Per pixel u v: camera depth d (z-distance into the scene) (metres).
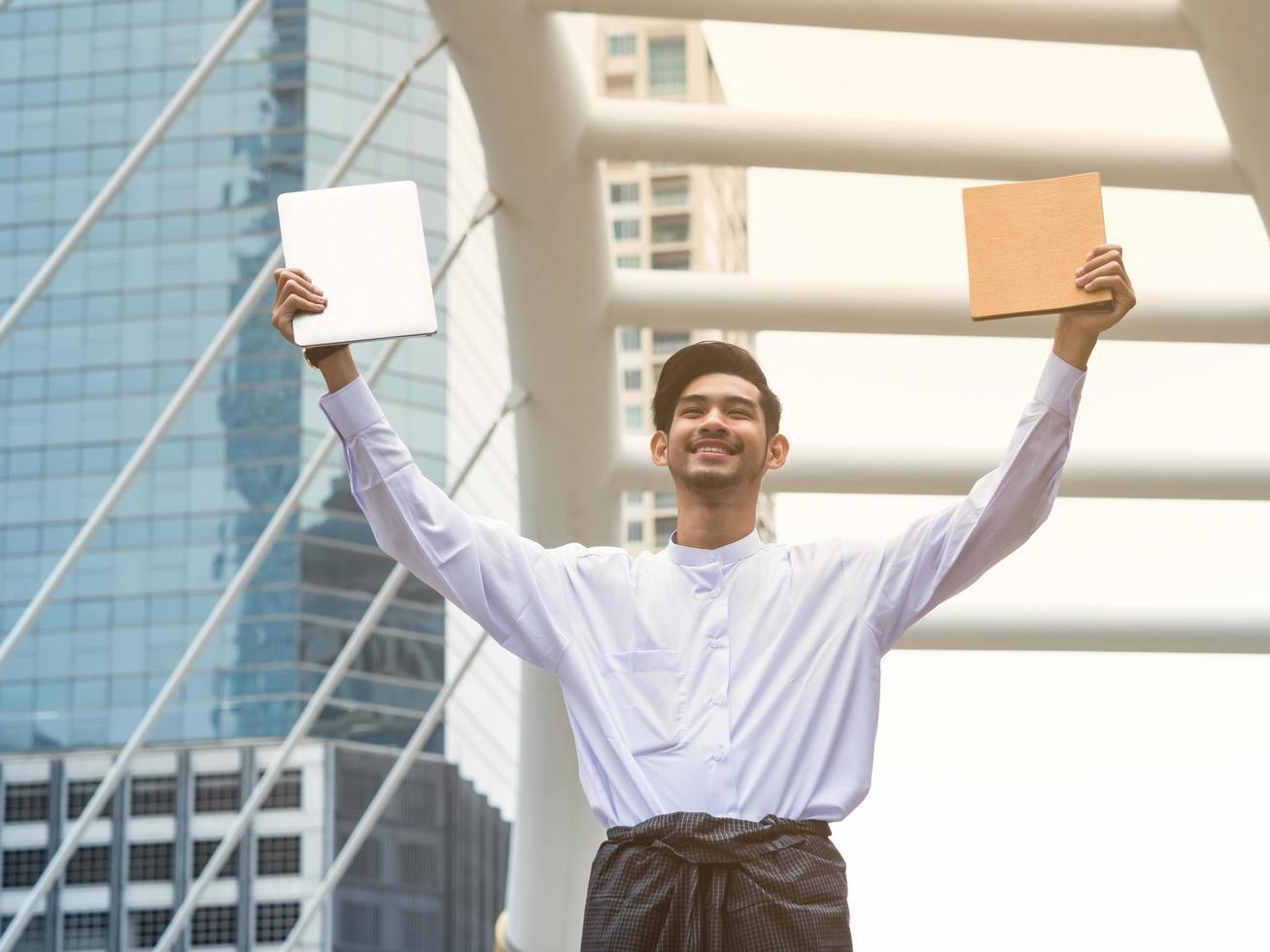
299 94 70.12
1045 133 10.09
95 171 69.81
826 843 3.30
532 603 3.54
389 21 71.81
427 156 70.50
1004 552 3.52
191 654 12.12
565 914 15.70
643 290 10.72
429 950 64.50
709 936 3.15
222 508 66.50
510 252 10.45
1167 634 12.69
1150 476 11.73
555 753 14.45
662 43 56.06
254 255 68.81
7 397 67.62
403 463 3.58
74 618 65.75
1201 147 10.23
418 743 14.05
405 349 66.19
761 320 10.72
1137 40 9.52
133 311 68.50
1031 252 3.53
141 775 64.25
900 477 11.66
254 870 63.16
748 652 3.44
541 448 11.91
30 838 63.69
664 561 3.61
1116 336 10.81
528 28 8.95
